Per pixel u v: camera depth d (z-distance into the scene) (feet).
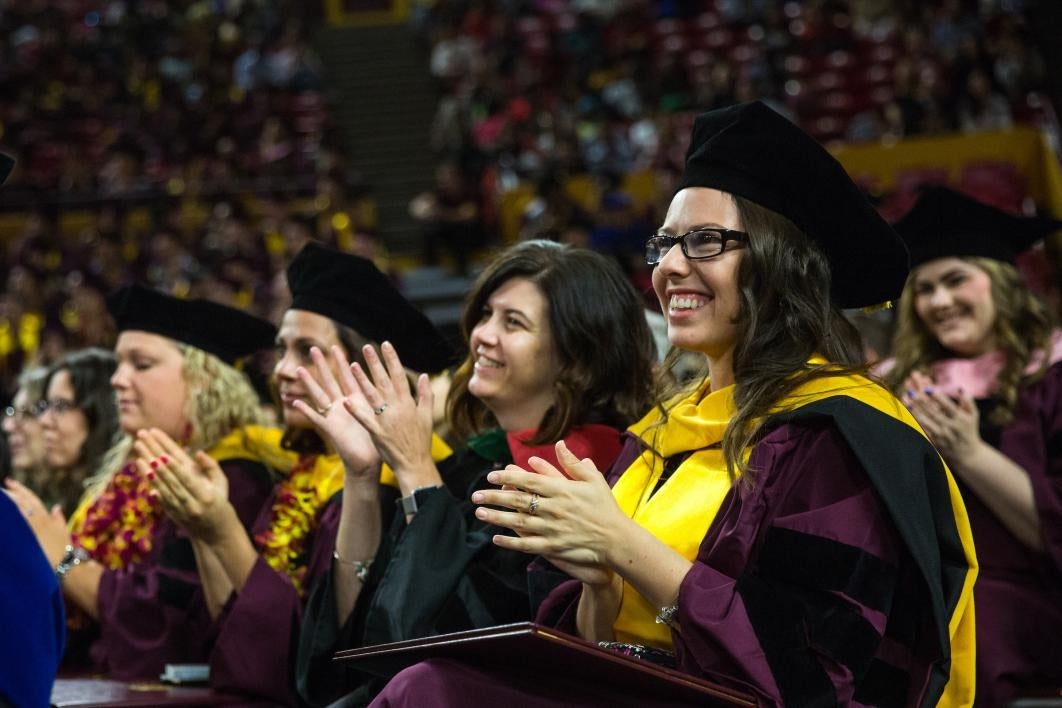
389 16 83.25
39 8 76.64
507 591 10.63
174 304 15.23
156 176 60.70
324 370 11.36
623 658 7.39
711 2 73.10
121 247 50.21
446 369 14.16
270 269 48.03
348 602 11.45
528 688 8.04
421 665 8.13
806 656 8.04
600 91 65.57
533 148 59.72
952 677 8.92
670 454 9.55
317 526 13.48
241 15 75.51
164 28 74.49
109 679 13.46
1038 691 13.34
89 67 71.10
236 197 54.29
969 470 13.46
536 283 11.93
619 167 55.88
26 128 65.21
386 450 10.80
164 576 13.89
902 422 8.91
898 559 8.53
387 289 13.34
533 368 11.80
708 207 9.24
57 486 18.08
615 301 12.03
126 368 15.17
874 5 68.39
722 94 61.46
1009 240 15.24
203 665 13.23
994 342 15.02
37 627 7.29
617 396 12.10
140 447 12.41
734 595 8.18
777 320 9.18
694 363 13.25
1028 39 58.34
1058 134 54.44
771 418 8.84
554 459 11.49
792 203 9.21
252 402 15.52
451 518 10.68
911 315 15.57
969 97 55.67
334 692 11.50
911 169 52.49
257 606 12.14
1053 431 14.29
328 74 73.51
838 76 63.36
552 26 74.02
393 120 68.95
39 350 38.96
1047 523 13.41
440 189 53.16
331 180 54.80
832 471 8.60
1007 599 13.38
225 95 69.31
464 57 72.13
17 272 47.09
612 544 8.29
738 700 7.77
